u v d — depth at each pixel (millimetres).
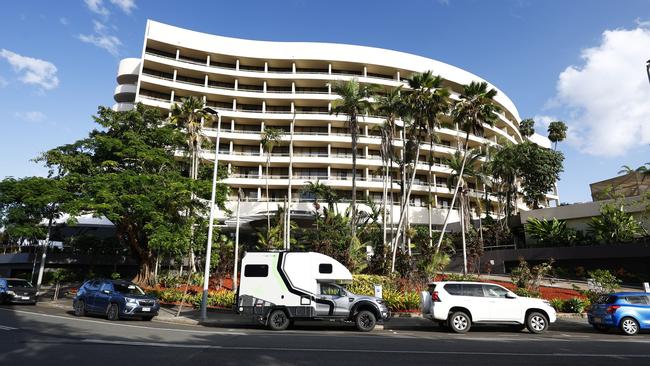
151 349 9344
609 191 36250
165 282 28391
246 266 15234
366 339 11625
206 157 51656
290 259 15039
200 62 58062
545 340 11781
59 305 22281
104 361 8023
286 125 57312
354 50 58812
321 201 48781
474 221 49375
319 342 10836
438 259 26672
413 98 30172
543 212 39781
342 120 54781
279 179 52562
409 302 19500
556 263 33844
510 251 36938
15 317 15516
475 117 30469
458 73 63094
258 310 14727
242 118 54938
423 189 54750
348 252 27391
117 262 39094
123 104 51406
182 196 24953
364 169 55844
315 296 14586
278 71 59812
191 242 24578
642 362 8422
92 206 22250
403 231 34969
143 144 27953
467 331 13992
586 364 8211
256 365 7828
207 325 15898
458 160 40438
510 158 48531
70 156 26094
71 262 38188
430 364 8086
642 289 25859
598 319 14539
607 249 30812
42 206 26203
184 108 34781
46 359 8148
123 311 15469
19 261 39531
